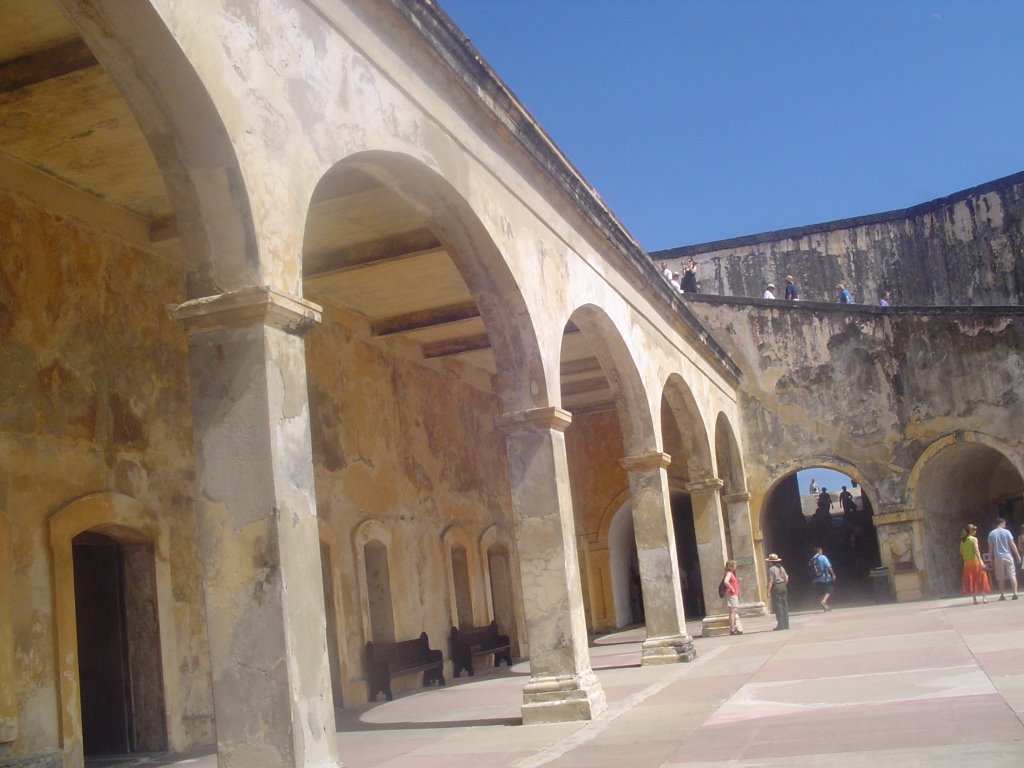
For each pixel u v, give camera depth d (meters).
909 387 24.12
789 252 33.12
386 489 16.53
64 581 10.04
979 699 8.85
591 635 25.42
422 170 9.18
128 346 11.45
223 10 6.41
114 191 11.20
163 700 11.14
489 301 11.06
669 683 12.93
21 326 10.06
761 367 25.47
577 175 12.95
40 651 9.71
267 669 6.08
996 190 30.22
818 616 22.42
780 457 25.06
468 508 19.47
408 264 14.27
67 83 8.93
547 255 12.18
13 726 9.23
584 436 26.94
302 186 7.02
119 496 10.91
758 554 25.00
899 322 24.34
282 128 6.88
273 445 6.23
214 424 6.34
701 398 20.72
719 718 9.64
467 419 20.11
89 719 11.27
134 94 6.19
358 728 11.77
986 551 27.70
